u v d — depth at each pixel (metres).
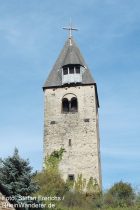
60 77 53.94
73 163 48.50
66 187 46.25
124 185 46.25
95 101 52.44
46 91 53.06
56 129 50.53
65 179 47.75
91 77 53.16
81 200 43.88
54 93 52.81
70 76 53.16
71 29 59.06
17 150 34.41
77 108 51.47
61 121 50.94
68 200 43.38
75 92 52.38
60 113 51.44
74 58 54.00
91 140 49.47
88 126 50.25
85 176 47.75
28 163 33.75
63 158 48.91
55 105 52.06
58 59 56.22
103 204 43.69
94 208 42.69
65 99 52.41
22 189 31.89
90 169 48.03
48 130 50.66
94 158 48.56
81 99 51.88
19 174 33.16
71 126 50.47
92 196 46.09
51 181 45.03
